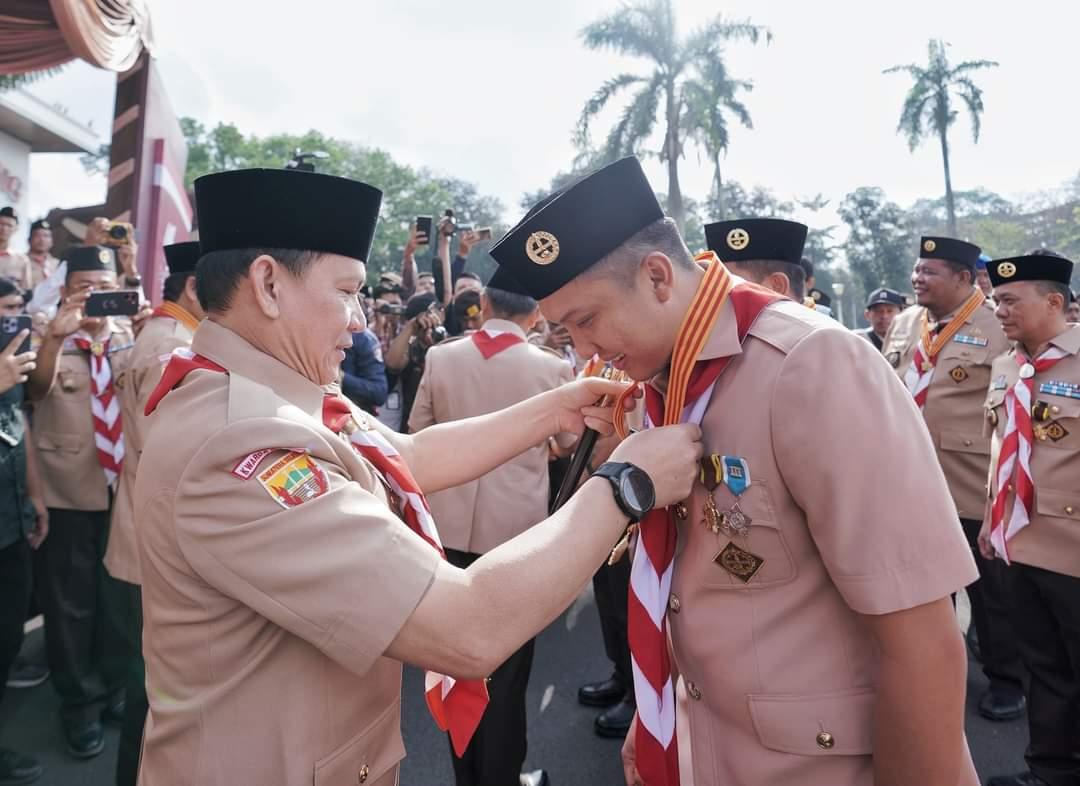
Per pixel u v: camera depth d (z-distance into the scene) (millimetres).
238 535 941
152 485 1021
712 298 1147
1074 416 2463
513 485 2676
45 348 3018
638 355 1191
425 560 965
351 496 983
